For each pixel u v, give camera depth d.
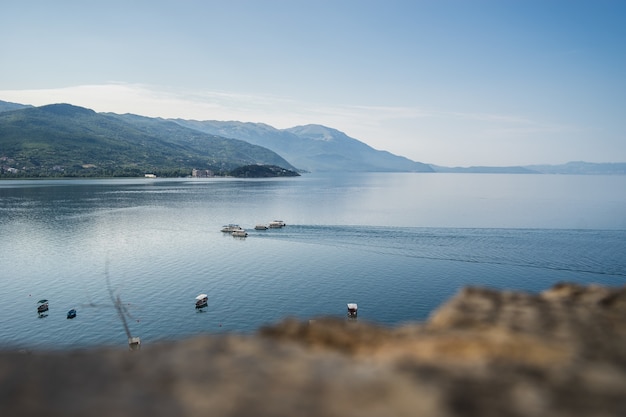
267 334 6.25
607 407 3.78
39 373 4.81
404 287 82.50
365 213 182.75
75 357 5.29
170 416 3.88
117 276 89.31
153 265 97.56
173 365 4.93
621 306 6.79
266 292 80.25
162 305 74.38
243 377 4.60
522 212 180.62
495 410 3.75
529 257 100.38
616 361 4.87
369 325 6.44
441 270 92.06
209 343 5.59
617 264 93.62
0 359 5.26
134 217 166.62
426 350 5.50
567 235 124.44
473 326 6.16
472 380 4.36
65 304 74.75
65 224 147.12
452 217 166.62
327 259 102.75
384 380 4.41
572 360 4.91
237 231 132.38
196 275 90.19
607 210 184.12
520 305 6.91
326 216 173.50
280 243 121.44
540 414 3.67
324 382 4.44
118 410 3.96
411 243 118.69
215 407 4.02
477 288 7.56
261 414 3.87
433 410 3.77
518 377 4.42
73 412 3.93
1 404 4.13
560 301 7.09
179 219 163.38
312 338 6.15
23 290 81.19
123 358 5.21
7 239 122.00
